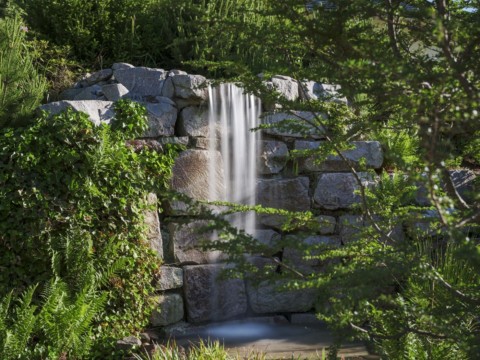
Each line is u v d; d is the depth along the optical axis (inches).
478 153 114.7
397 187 145.9
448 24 81.7
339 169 273.0
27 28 301.0
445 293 115.9
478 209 81.0
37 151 213.5
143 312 234.5
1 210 207.0
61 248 211.8
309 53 107.4
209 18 108.3
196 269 249.1
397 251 95.0
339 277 86.3
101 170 221.8
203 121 257.8
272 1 100.8
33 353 185.2
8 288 206.4
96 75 266.5
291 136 273.4
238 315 258.4
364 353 206.2
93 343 209.2
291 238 94.2
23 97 230.7
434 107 77.4
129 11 304.7
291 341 231.3
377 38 97.1
